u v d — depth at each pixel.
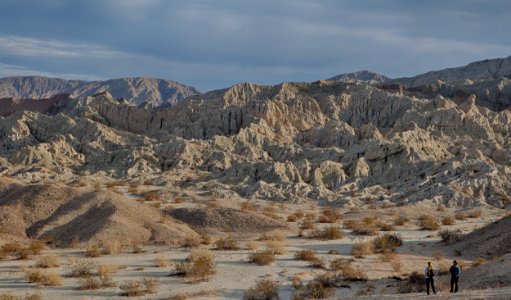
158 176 118.38
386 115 190.50
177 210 64.12
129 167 128.62
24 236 52.56
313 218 73.94
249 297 31.89
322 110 198.12
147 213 60.12
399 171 107.25
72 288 34.81
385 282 36.25
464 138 148.38
